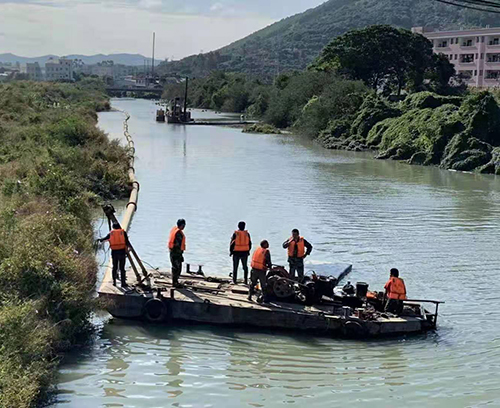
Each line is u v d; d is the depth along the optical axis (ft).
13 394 37.22
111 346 50.80
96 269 64.49
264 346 51.72
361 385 45.42
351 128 236.22
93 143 148.05
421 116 197.98
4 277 50.75
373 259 77.87
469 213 107.86
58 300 50.83
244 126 320.50
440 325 57.16
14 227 63.16
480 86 385.70
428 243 86.43
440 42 424.87
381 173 159.63
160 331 54.19
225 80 566.36
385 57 333.62
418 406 42.68
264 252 55.72
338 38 342.03
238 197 117.70
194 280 61.93
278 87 398.83
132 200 106.73
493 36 388.98
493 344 53.06
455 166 171.42
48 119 207.72
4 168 106.32
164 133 266.16
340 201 116.78
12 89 334.65
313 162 179.83
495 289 67.51
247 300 56.80
